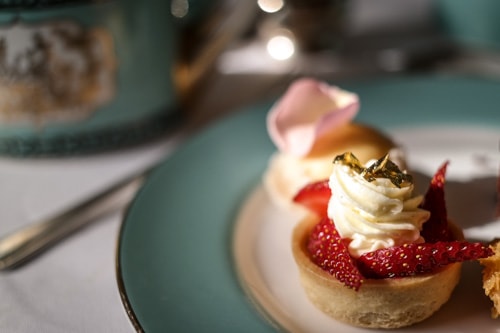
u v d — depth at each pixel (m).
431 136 0.33
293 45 0.40
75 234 0.29
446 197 0.30
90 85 0.31
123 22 0.31
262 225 0.30
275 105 0.35
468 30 0.39
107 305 0.26
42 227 0.29
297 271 0.28
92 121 0.33
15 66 0.30
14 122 0.32
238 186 0.31
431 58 0.40
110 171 0.33
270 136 0.33
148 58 0.32
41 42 0.30
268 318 0.25
